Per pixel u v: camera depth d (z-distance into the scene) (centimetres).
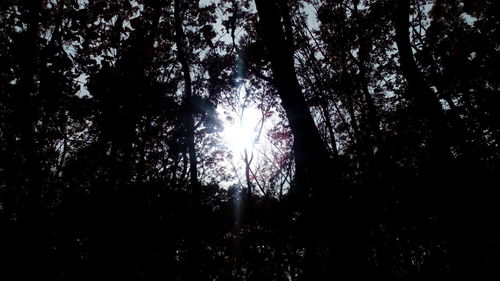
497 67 584
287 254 743
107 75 560
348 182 728
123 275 590
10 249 531
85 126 625
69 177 588
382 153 743
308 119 587
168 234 718
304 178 565
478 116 611
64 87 574
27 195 574
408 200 659
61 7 591
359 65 1102
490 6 563
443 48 648
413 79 754
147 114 614
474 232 589
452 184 628
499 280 545
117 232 606
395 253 630
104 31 589
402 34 972
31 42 562
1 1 578
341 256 498
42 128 594
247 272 937
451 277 578
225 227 1169
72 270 560
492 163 611
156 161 680
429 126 693
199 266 922
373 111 899
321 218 529
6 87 556
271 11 668
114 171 619
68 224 574
